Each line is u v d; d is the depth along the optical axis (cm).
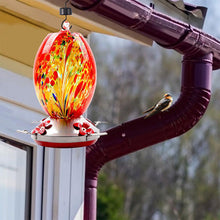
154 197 2953
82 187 872
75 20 847
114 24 857
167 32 854
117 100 3000
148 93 3042
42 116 838
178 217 2967
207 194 2989
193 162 3002
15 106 810
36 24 827
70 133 631
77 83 625
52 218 847
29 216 838
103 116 2983
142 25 820
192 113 933
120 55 3050
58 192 844
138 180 2930
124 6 775
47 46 626
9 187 821
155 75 3064
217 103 3038
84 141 634
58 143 630
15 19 809
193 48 910
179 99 940
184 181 2973
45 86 625
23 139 817
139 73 3048
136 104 3023
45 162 841
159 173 2958
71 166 859
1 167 811
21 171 830
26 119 821
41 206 842
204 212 2984
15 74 810
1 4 798
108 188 2508
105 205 2452
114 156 919
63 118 635
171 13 867
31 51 824
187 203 2973
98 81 3003
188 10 911
